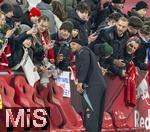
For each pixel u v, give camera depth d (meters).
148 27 34.69
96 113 30.30
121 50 32.50
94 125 30.28
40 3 31.53
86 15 31.36
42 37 28.81
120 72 32.38
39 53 28.44
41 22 28.69
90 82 30.20
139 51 34.53
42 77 28.53
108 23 32.41
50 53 29.06
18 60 27.30
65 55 29.58
